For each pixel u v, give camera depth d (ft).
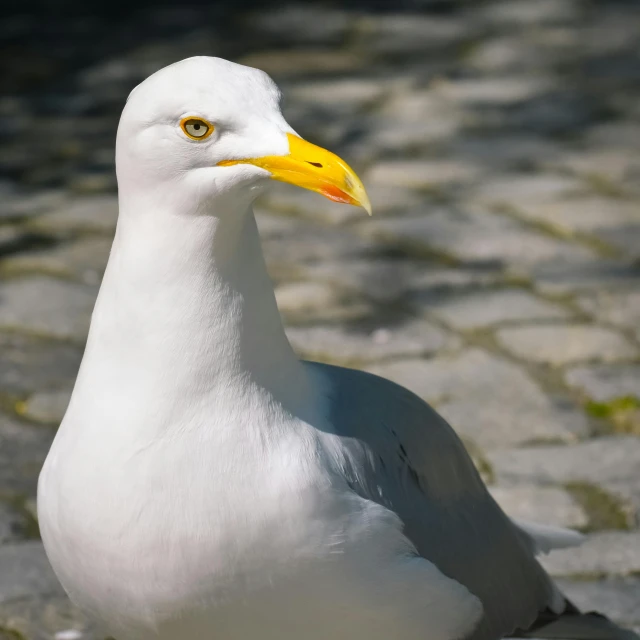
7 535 26.40
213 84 17.01
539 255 41.83
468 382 33.14
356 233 43.88
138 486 17.15
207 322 17.15
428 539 19.34
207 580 17.31
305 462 17.47
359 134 54.03
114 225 45.06
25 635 23.35
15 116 57.21
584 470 28.89
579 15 73.61
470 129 54.75
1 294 38.86
